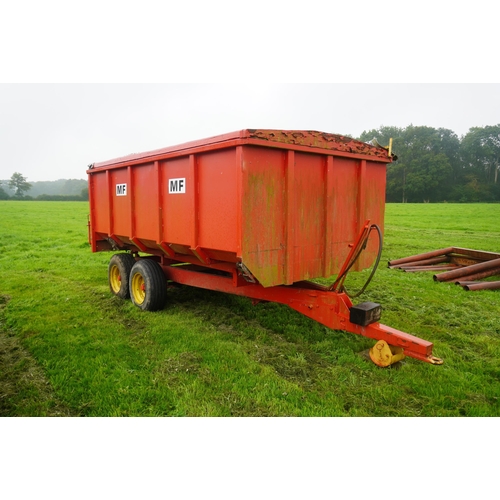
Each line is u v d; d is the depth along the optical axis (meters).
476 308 7.12
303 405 3.87
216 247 4.70
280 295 5.34
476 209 43.00
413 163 91.94
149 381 4.31
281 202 4.54
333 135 4.96
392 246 15.57
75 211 40.19
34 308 7.02
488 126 97.62
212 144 4.49
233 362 4.73
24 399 4.02
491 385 4.33
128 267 7.47
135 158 6.27
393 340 4.42
